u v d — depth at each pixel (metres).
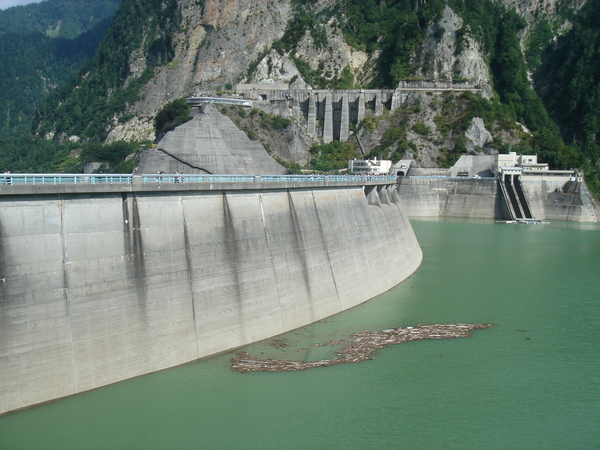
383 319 80.06
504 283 102.56
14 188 48.66
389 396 58.34
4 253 48.22
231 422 52.19
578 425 54.62
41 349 50.12
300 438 50.66
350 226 89.38
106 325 54.19
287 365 62.84
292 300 73.19
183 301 60.31
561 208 197.25
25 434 47.75
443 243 145.50
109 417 50.88
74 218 52.62
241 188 68.06
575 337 75.56
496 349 71.06
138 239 56.94
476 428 53.50
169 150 115.38
